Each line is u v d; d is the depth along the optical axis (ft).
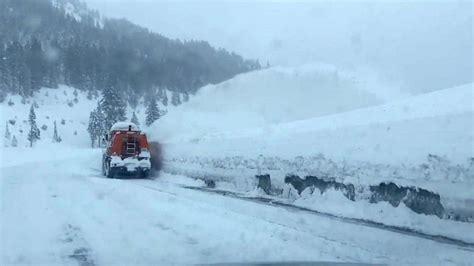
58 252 23.73
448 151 29.73
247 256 22.97
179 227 29.66
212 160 60.29
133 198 43.37
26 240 26.25
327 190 38.75
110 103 249.75
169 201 41.29
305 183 41.70
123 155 74.13
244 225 30.12
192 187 57.16
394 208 32.12
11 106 386.73
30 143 321.11
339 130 41.63
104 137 85.35
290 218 33.14
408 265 21.38
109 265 21.53
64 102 410.93
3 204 39.47
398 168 32.71
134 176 77.36
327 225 30.60
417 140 32.73
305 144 44.37
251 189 49.57
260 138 53.52
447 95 39.60
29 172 80.28
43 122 374.43
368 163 35.53
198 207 37.68
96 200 42.04
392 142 34.83
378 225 30.73
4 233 28.02
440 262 21.89
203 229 28.99
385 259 22.45
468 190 27.66
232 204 40.04
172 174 72.64
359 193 35.42
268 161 48.21
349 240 26.35
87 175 76.28
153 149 83.82
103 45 405.59
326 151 40.73
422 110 37.01
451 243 25.54
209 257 22.84
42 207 37.81
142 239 26.45
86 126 385.70
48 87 428.15
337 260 22.25
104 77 345.10
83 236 27.22
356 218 33.37
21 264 21.68
